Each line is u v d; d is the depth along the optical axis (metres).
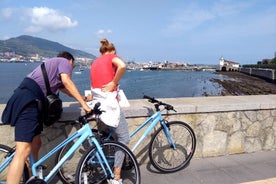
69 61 3.68
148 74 137.38
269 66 108.94
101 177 3.80
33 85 3.28
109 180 3.78
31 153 3.40
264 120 5.63
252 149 5.61
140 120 4.67
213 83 82.31
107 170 3.77
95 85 3.92
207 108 5.10
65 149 4.01
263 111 5.59
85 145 4.33
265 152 5.64
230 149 5.44
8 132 4.07
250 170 4.80
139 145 4.81
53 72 3.42
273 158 5.33
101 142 3.72
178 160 4.90
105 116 3.74
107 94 3.80
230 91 63.00
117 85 3.92
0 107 4.38
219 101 5.52
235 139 5.45
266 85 74.75
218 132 5.30
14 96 3.24
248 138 5.55
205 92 61.09
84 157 3.60
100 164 3.71
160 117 4.49
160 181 4.37
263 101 5.64
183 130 4.86
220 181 4.39
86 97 4.11
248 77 103.38
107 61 3.90
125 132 3.96
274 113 5.69
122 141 3.96
